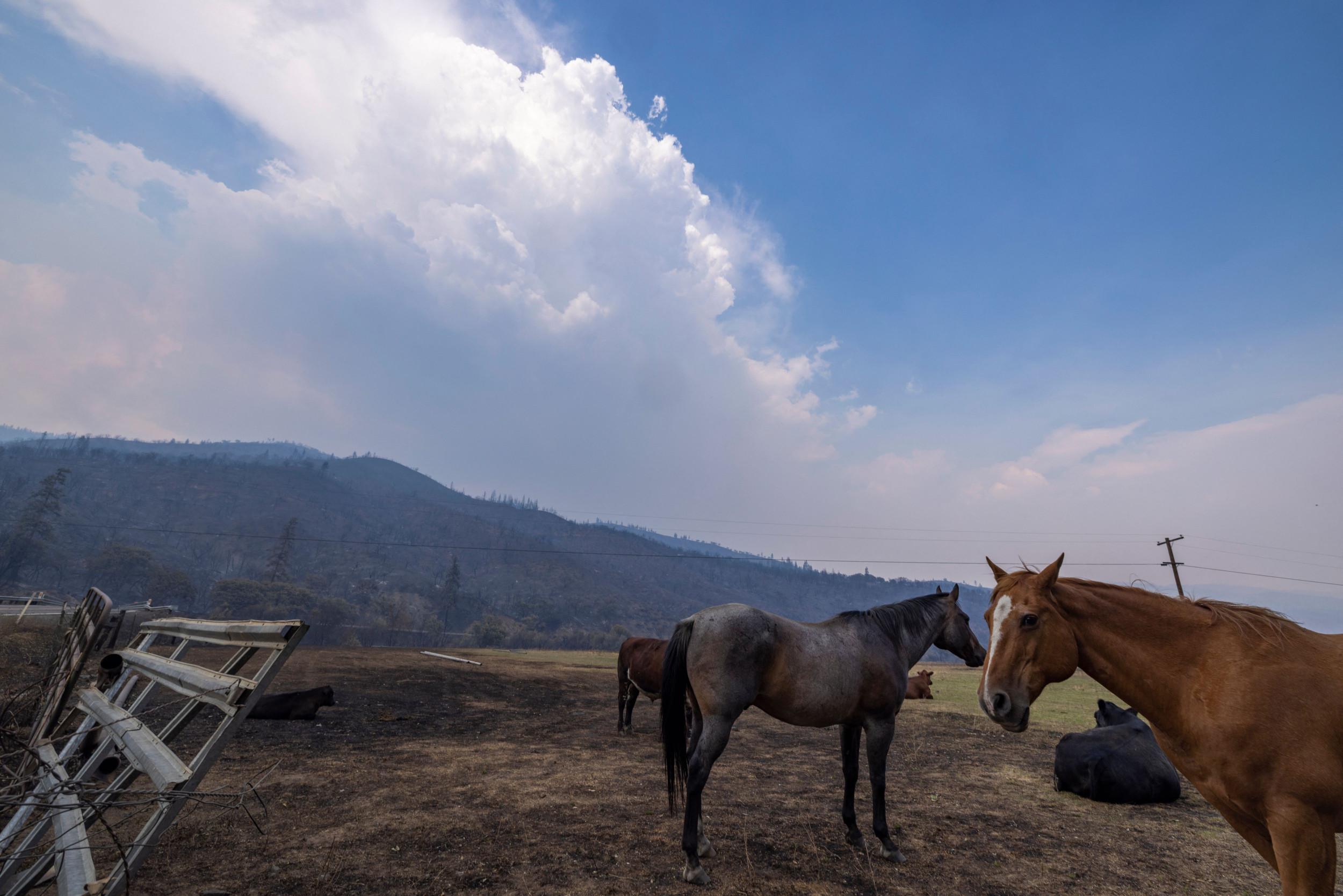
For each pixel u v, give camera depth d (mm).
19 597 24797
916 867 4371
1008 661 2824
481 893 3623
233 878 3635
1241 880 4285
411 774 6262
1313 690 2361
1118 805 6133
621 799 5707
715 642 4352
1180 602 2783
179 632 3107
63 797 2512
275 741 7312
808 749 8797
